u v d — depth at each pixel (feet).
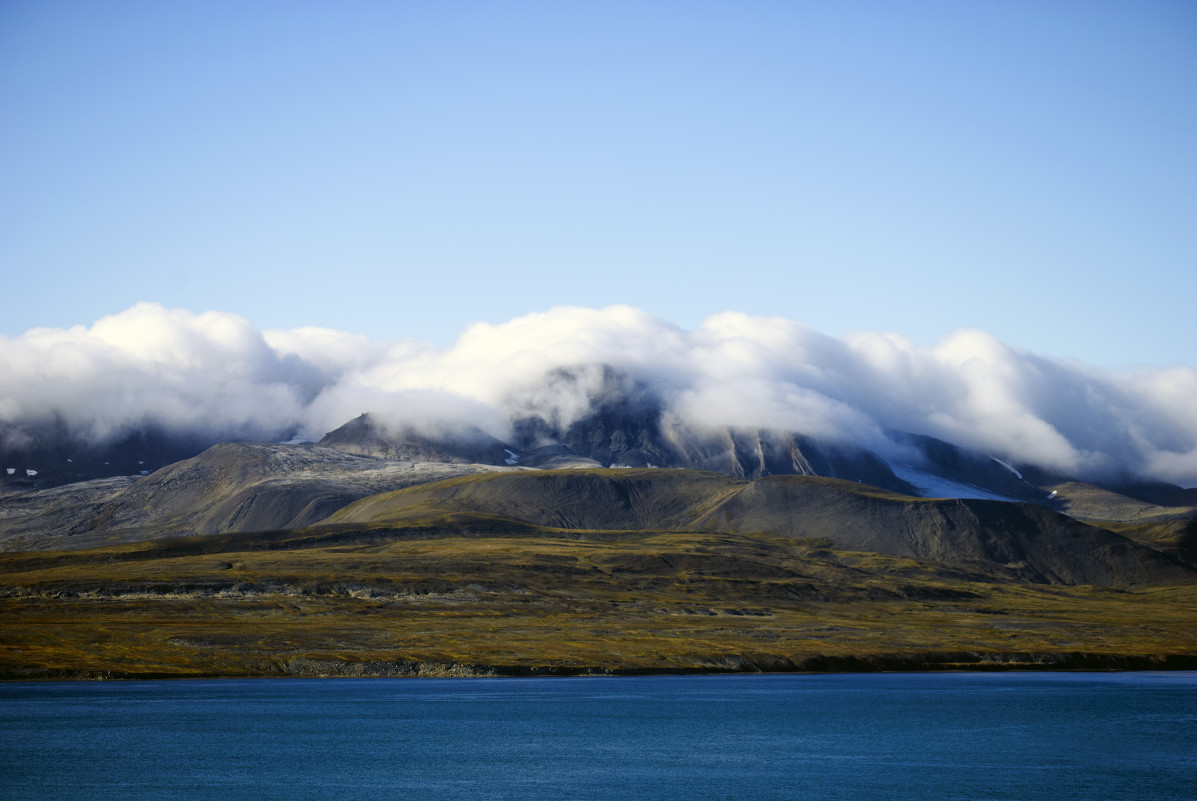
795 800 317.83
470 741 427.33
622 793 328.49
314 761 380.58
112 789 330.54
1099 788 335.06
